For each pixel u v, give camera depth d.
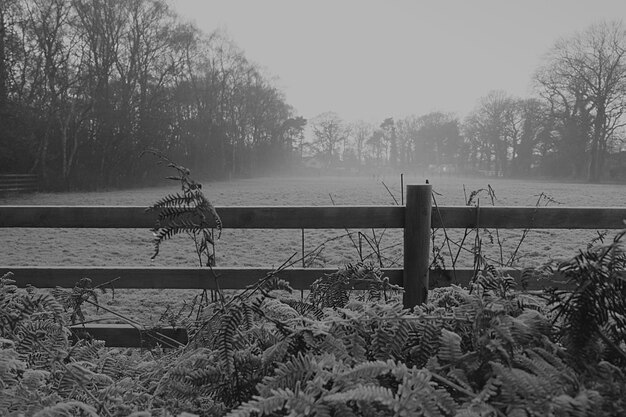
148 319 4.57
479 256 2.43
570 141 67.25
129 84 42.59
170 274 2.80
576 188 45.66
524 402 0.73
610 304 0.90
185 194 1.51
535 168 81.31
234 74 65.12
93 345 1.57
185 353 1.35
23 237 11.85
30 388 0.99
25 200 28.38
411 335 1.04
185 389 1.04
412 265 2.68
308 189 42.62
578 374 0.84
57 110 36.78
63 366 1.14
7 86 33.22
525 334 0.89
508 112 84.75
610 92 63.06
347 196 31.53
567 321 0.94
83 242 11.10
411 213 2.67
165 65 46.50
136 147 43.59
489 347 0.84
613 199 29.09
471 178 91.31
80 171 38.41
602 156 65.88
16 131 33.31
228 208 2.75
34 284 2.81
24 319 1.31
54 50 36.50
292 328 1.08
